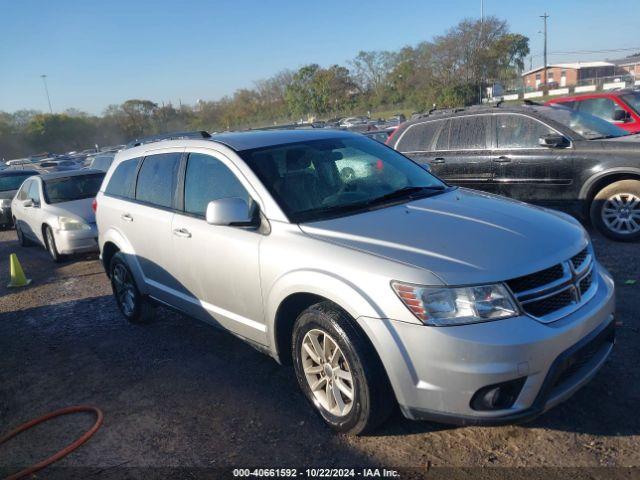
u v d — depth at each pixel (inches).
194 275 177.6
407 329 117.6
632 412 134.5
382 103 2738.7
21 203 448.8
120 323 238.7
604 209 281.7
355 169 173.0
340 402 134.5
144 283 210.7
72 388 180.2
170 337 215.2
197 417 152.9
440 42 2212.1
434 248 125.6
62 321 251.9
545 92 2126.0
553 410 138.6
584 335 122.4
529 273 118.6
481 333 113.3
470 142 323.9
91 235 366.0
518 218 142.3
